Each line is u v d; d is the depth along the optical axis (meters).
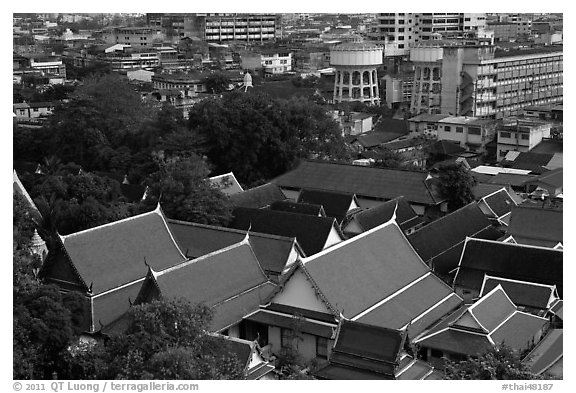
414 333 62.41
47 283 66.31
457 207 103.25
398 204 97.94
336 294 62.09
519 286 71.88
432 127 160.75
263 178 115.12
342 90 193.50
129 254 69.50
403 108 194.75
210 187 89.19
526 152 137.25
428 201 102.19
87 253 66.31
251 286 67.31
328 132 122.62
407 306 65.56
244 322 64.38
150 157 116.50
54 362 50.56
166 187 86.56
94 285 64.94
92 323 62.34
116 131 124.94
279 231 84.38
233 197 96.38
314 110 122.12
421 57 184.75
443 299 69.44
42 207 84.62
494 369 47.19
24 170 121.69
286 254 74.06
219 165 114.12
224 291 64.94
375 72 195.25
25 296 53.16
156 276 60.91
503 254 77.50
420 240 82.50
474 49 176.88
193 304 55.41
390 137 155.62
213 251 74.50
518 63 183.25
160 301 49.75
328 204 99.25
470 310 61.69
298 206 93.81
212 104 115.38
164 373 43.62
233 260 68.25
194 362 45.09
